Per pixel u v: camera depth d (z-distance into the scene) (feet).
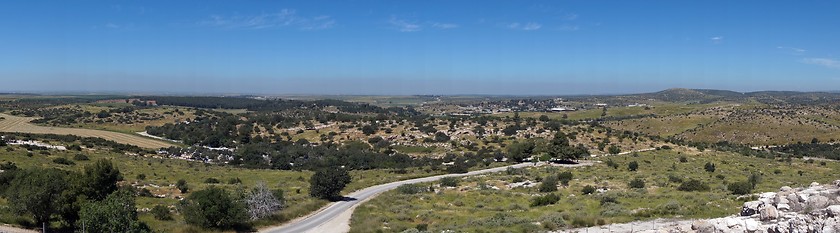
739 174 287.28
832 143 561.84
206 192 167.94
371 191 263.90
